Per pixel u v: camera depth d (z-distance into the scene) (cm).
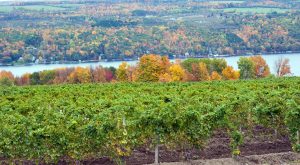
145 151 1989
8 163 1784
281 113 2044
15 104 2588
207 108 1981
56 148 1664
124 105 2284
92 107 2302
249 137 2166
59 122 1775
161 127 1780
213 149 2023
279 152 1994
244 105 2094
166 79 7994
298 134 1959
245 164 1820
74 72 8944
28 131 1672
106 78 8919
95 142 1694
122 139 1734
